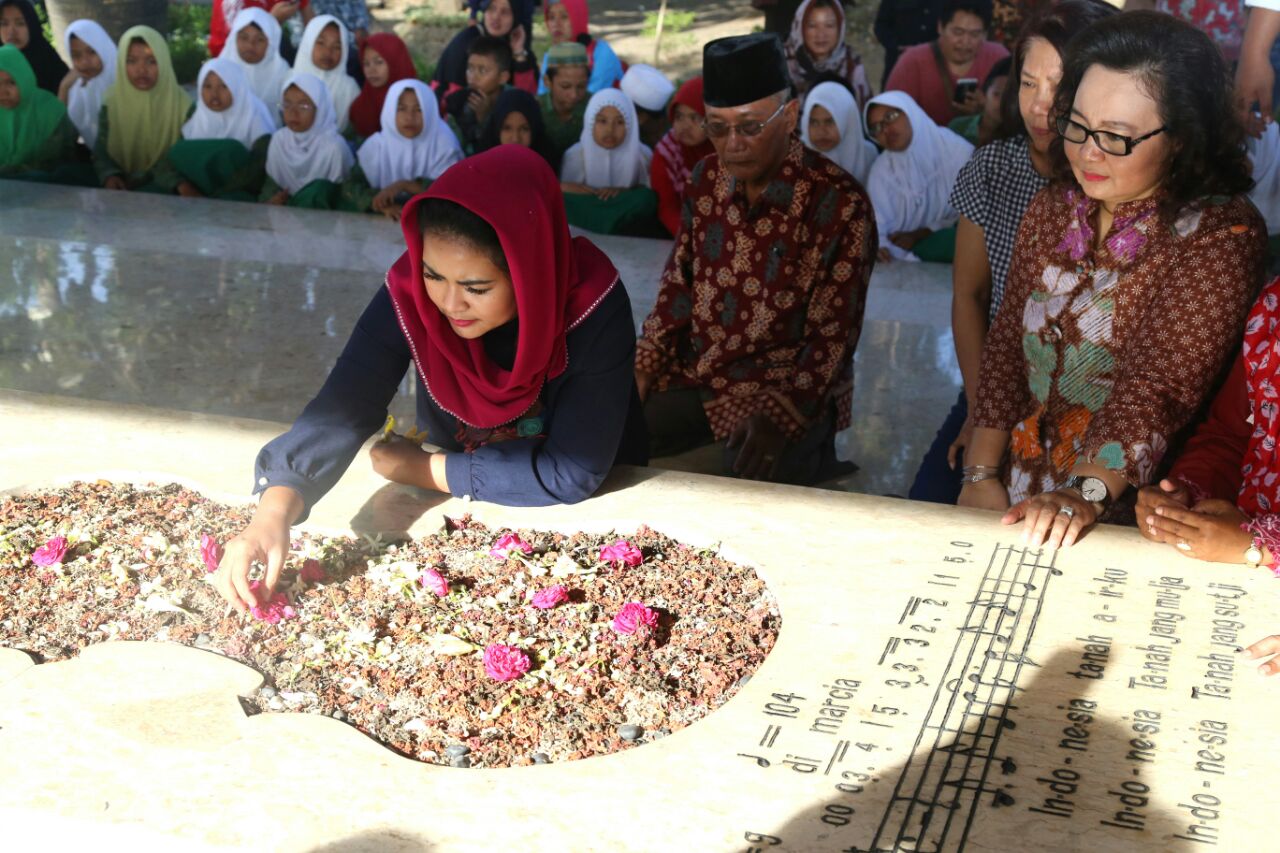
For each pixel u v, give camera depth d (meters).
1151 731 1.78
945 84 6.77
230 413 3.88
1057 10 2.72
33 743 1.74
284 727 1.78
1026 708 1.83
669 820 1.60
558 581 2.21
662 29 12.48
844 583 2.16
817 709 1.83
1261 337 2.22
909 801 1.63
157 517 2.38
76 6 9.77
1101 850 1.55
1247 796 1.65
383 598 2.15
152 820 1.59
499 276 2.10
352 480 2.51
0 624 2.06
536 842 1.56
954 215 5.66
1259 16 4.47
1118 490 2.31
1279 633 2.01
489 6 7.92
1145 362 2.34
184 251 5.48
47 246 5.50
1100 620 2.05
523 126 6.42
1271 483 2.27
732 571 2.24
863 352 4.45
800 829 1.58
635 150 6.30
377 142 6.40
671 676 1.96
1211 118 2.23
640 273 5.24
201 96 6.74
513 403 2.34
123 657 1.95
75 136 6.97
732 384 3.42
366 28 9.30
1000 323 2.68
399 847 1.56
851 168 5.82
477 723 1.85
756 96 3.14
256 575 2.20
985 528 2.34
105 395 3.98
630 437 2.69
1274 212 5.47
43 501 2.42
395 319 2.36
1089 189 2.34
